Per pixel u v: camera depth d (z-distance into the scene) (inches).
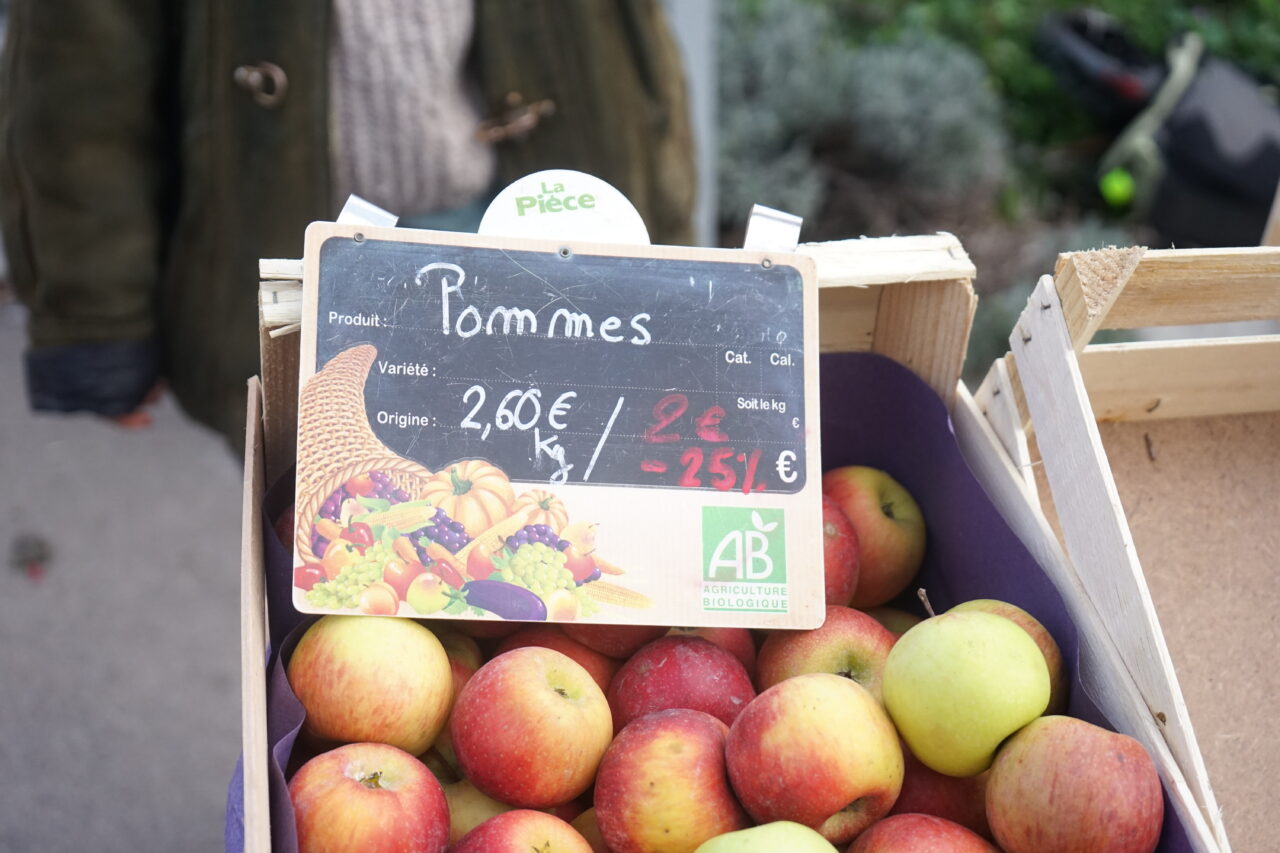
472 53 85.0
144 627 127.2
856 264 51.3
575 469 46.9
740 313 49.0
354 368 45.8
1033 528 50.4
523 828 41.1
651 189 94.7
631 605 46.3
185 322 85.2
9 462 147.2
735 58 167.3
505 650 49.1
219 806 108.2
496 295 47.3
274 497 48.6
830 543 51.4
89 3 74.4
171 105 82.2
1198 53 169.5
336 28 78.1
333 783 39.8
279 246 81.1
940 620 44.3
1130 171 167.2
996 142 171.2
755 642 52.6
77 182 77.4
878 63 167.9
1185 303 50.4
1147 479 55.9
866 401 59.2
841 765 41.0
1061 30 186.2
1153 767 40.9
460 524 45.7
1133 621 44.0
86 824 105.8
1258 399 56.2
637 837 41.8
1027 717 42.3
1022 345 51.6
